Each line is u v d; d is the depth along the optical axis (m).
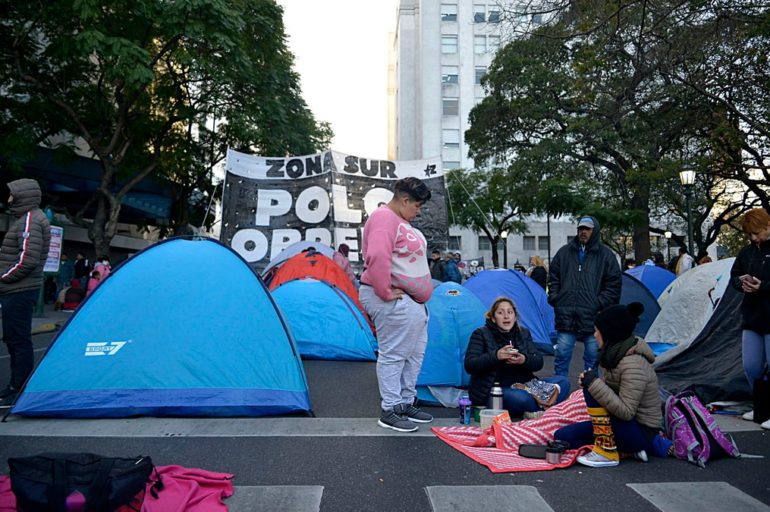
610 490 2.96
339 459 3.46
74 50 13.66
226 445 3.71
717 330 6.24
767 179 15.62
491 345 4.68
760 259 4.33
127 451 3.56
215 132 21.05
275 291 8.16
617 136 16.97
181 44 15.43
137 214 26.27
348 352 7.58
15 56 14.75
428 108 47.72
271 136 18.84
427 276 4.35
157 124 18.50
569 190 20.39
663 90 13.30
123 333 4.61
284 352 4.79
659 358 6.50
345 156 12.17
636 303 3.51
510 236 47.50
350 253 11.90
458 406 4.89
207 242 5.32
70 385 4.38
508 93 21.48
